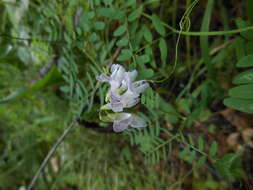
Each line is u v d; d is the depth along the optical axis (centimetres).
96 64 14
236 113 17
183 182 18
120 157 19
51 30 15
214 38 17
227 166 10
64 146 23
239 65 10
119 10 12
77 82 14
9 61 20
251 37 11
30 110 23
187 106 13
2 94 23
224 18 16
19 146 26
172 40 16
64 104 21
